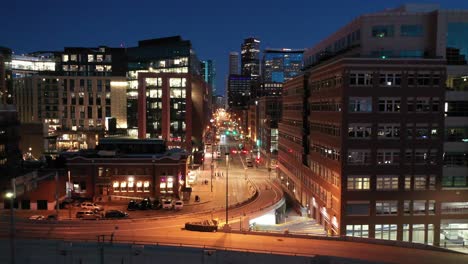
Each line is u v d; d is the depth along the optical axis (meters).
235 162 162.62
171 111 149.38
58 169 87.00
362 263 42.88
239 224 66.81
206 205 85.00
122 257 42.84
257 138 196.88
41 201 77.62
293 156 103.12
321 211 76.19
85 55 180.50
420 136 64.31
